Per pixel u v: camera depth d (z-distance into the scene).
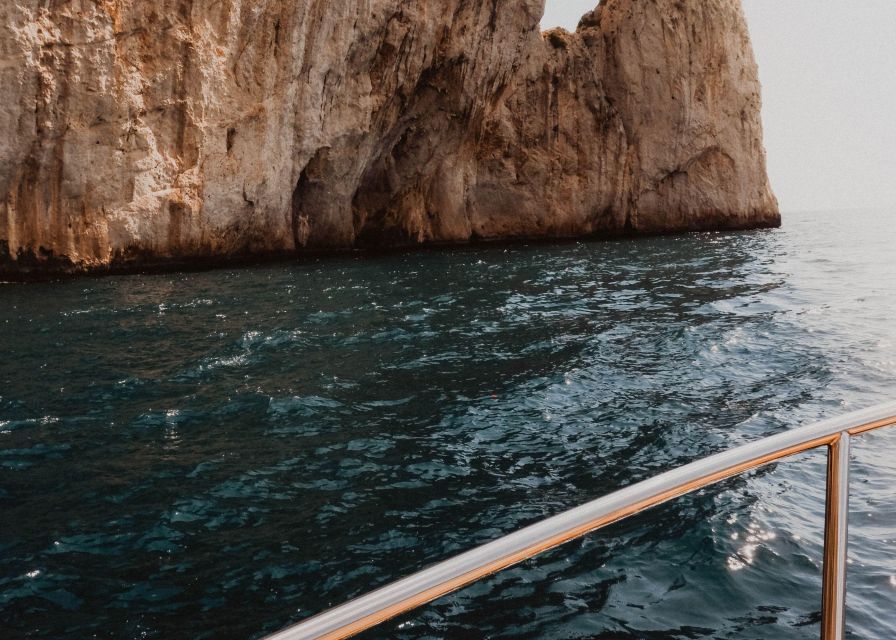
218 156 19.00
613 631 3.73
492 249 25.91
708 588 4.09
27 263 16.03
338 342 10.20
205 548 4.61
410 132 25.61
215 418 7.02
